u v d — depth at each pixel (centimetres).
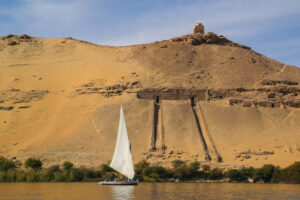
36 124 17625
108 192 8488
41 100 19912
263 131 17025
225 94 19688
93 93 19862
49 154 14762
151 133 16475
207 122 17388
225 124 17338
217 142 15950
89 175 12156
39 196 7675
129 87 19788
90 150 15188
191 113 18000
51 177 11819
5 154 14738
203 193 8469
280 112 18562
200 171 12744
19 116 18462
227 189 9412
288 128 17225
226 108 18475
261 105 18975
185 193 8419
